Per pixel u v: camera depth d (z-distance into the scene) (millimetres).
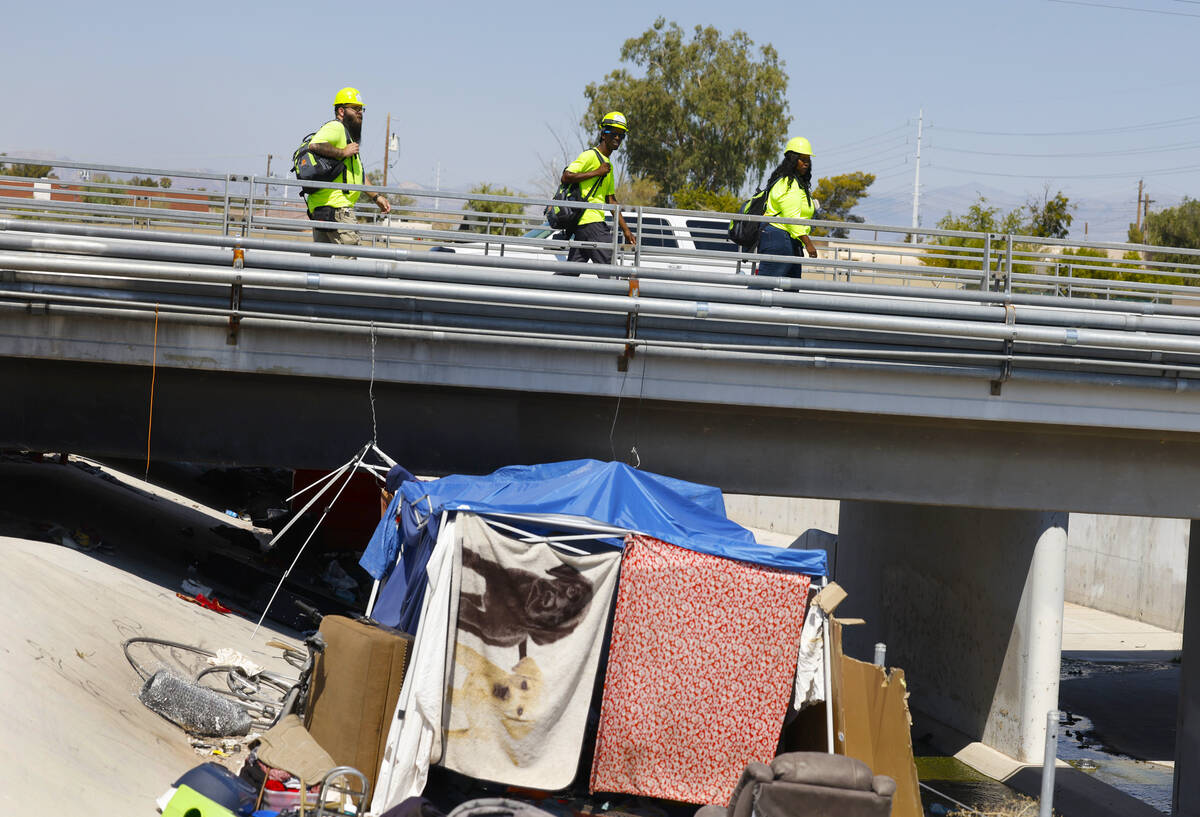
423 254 10188
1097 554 26469
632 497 9914
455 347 10570
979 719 15836
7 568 9273
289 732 7816
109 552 13555
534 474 10406
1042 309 10695
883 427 11703
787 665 8930
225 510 22000
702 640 8891
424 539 9477
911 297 11867
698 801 8844
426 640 8414
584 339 10531
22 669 7684
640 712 8844
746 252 12617
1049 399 11133
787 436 11641
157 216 10992
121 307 10234
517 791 9039
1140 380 11094
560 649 8797
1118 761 15609
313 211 10836
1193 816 13219
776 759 6832
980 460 11859
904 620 18344
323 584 16594
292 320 10328
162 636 10359
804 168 11688
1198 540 13703
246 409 11258
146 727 8344
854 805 6680
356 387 11273
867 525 20016
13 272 10047
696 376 10820
